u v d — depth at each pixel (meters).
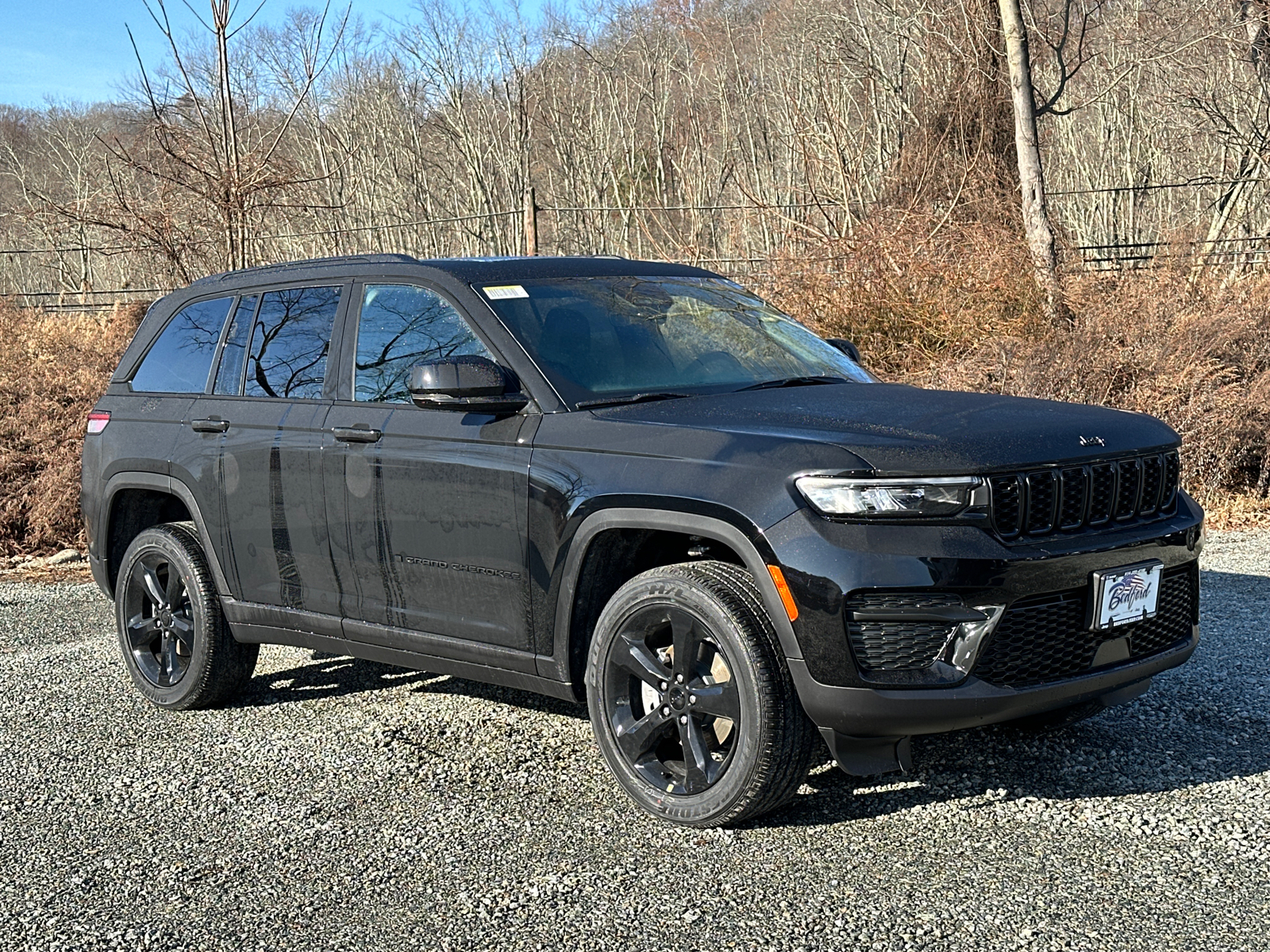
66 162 48.28
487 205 45.25
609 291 4.82
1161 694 4.92
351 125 47.19
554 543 4.02
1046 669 3.62
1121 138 29.02
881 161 20.25
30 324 14.45
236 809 4.18
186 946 3.21
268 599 5.09
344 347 4.88
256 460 5.01
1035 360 10.39
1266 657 5.40
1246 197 17.17
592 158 43.72
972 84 16.77
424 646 4.54
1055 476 3.63
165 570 5.62
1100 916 3.12
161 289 16.12
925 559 3.42
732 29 41.78
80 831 4.05
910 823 3.76
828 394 4.25
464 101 47.69
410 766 4.52
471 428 4.32
